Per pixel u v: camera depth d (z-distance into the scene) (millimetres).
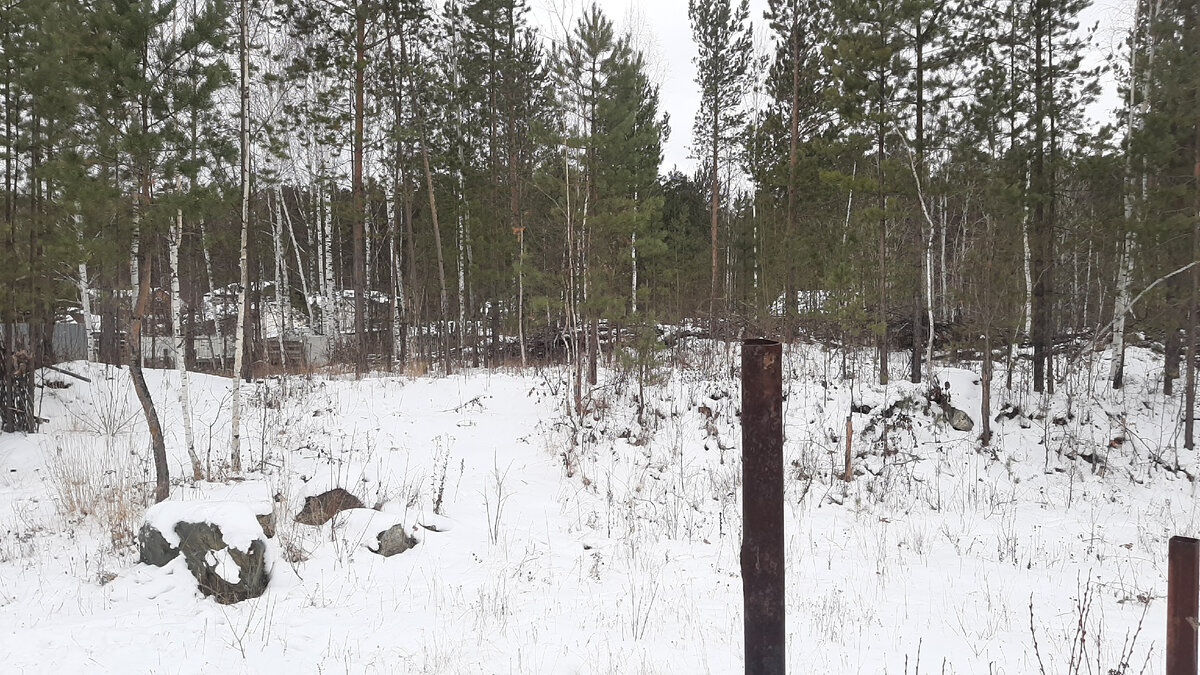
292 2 20016
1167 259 14727
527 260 16609
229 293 30328
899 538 9203
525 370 20531
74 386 15297
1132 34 17094
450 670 5102
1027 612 6543
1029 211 15125
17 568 7250
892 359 19891
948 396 14984
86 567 7215
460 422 14828
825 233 19484
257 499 9133
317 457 11930
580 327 17516
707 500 10469
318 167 24141
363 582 7074
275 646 5531
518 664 5219
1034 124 16062
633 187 17719
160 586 6652
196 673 5051
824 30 19734
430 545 8227
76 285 14867
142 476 10508
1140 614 6551
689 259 29938
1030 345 16969
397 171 24219
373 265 31953
